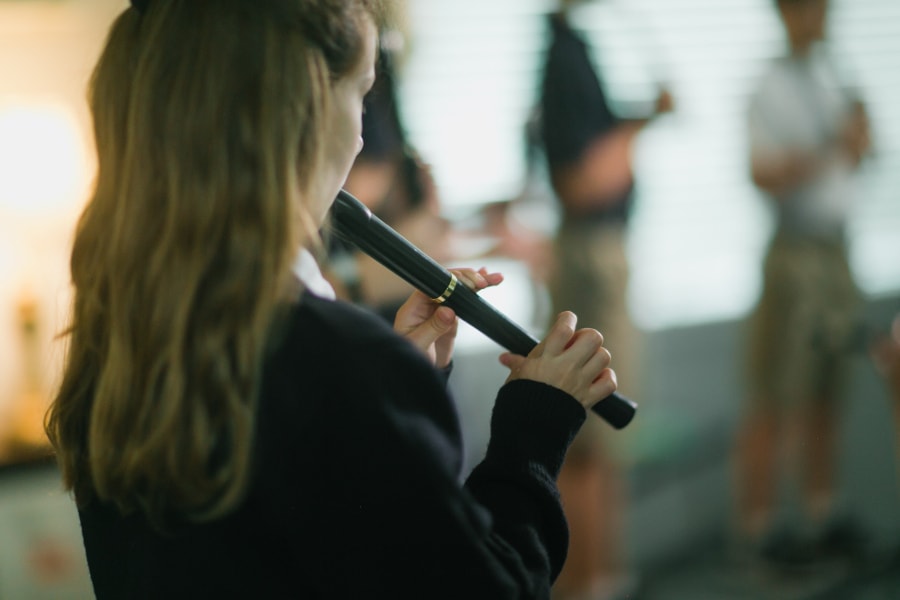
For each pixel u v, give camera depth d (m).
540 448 0.96
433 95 3.09
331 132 0.90
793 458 3.24
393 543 0.84
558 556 0.95
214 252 0.83
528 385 0.98
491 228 2.79
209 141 0.84
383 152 2.02
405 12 1.48
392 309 1.97
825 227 3.09
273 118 0.85
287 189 0.85
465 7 3.12
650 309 3.42
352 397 0.83
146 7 0.90
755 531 3.21
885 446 3.42
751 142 3.10
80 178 2.33
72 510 2.23
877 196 4.00
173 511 0.87
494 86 3.15
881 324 3.82
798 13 3.07
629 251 2.80
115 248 0.87
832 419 3.22
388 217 2.06
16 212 2.30
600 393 1.02
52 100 2.31
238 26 0.86
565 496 2.83
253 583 0.86
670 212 3.54
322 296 0.90
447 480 0.85
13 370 2.29
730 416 3.44
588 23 3.28
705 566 3.19
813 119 3.05
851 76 3.88
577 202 2.70
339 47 0.89
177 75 0.86
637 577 3.09
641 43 3.37
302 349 0.84
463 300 1.11
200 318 0.83
